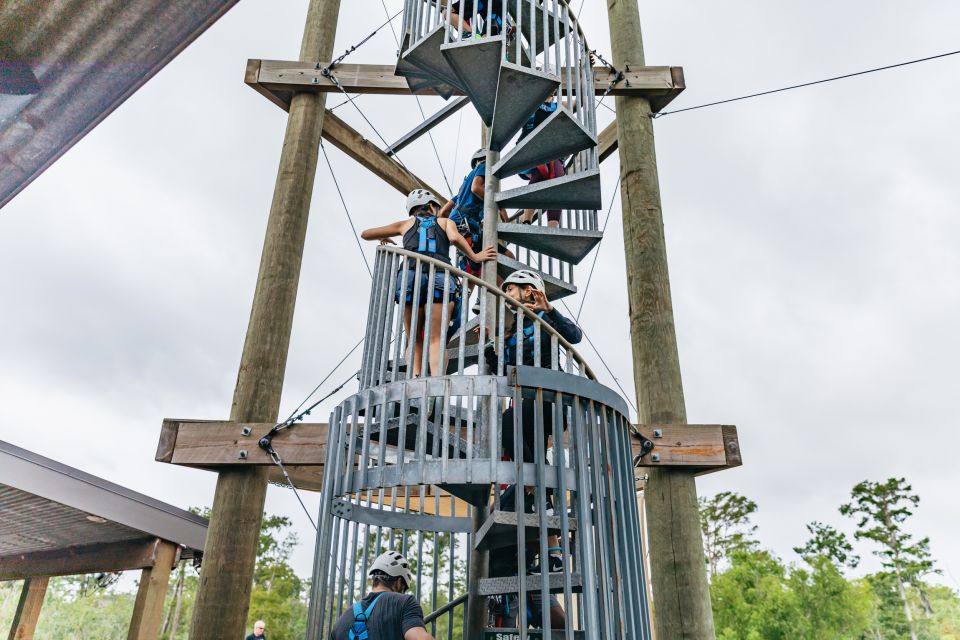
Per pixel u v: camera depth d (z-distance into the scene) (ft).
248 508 16.56
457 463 10.80
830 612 123.24
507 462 10.72
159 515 23.62
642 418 17.22
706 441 16.26
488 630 11.14
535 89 15.02
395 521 14.64
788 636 120.98
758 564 131.64
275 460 16.37
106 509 22.11
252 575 16.30
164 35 4.08
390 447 14.79
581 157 19.22
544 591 9.80
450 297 14.51
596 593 10.05
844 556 165.78
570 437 11.38
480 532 11.52
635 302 18.48
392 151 25.04
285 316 18.62
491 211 15.78
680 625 14.90
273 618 115.96
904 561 160.04
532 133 15.43
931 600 165.27
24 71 3.97
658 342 17.69
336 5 24.23
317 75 21.98
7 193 4.39
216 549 16.07
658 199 19.75
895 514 164.96
